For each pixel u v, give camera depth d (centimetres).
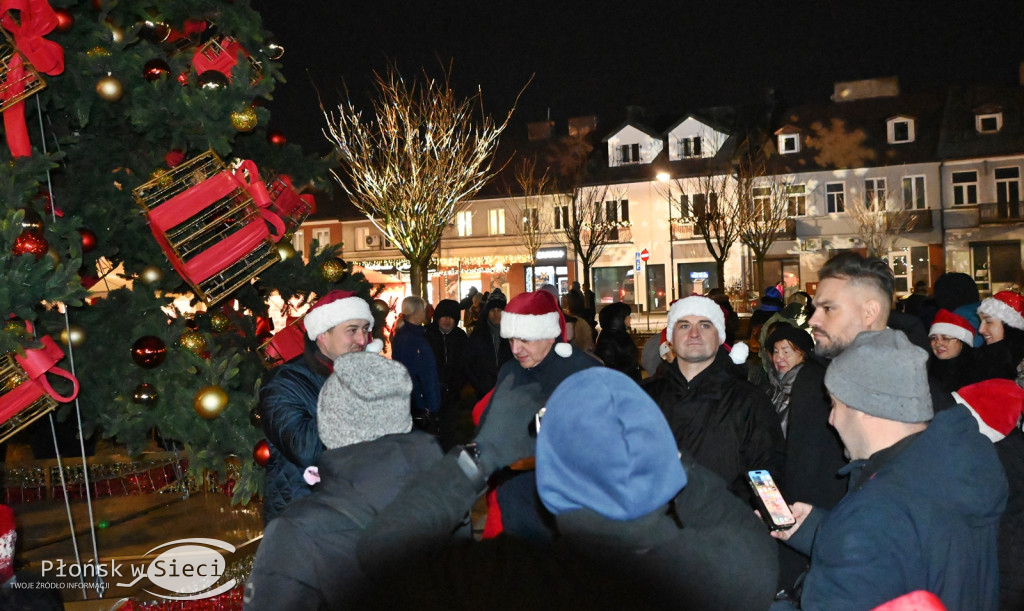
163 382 493
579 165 4281
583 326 805
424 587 203
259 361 583
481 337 876
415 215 1972
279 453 394
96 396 511
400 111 1962
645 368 641
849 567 207
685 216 3931
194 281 484
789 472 339
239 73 482
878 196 4038
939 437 223
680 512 196
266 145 611
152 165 542
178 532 589
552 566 196
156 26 525
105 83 470
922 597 143
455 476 215
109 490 716
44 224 425
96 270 577
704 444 364
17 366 416
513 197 4197
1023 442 325
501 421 224
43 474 718
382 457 232
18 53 420
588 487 172
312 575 218
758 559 191
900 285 4050
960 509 217
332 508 225
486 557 209
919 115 4116
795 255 4150
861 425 236
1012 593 316
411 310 824
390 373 244
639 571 177
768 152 4191
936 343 504
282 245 595
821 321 330
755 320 989
